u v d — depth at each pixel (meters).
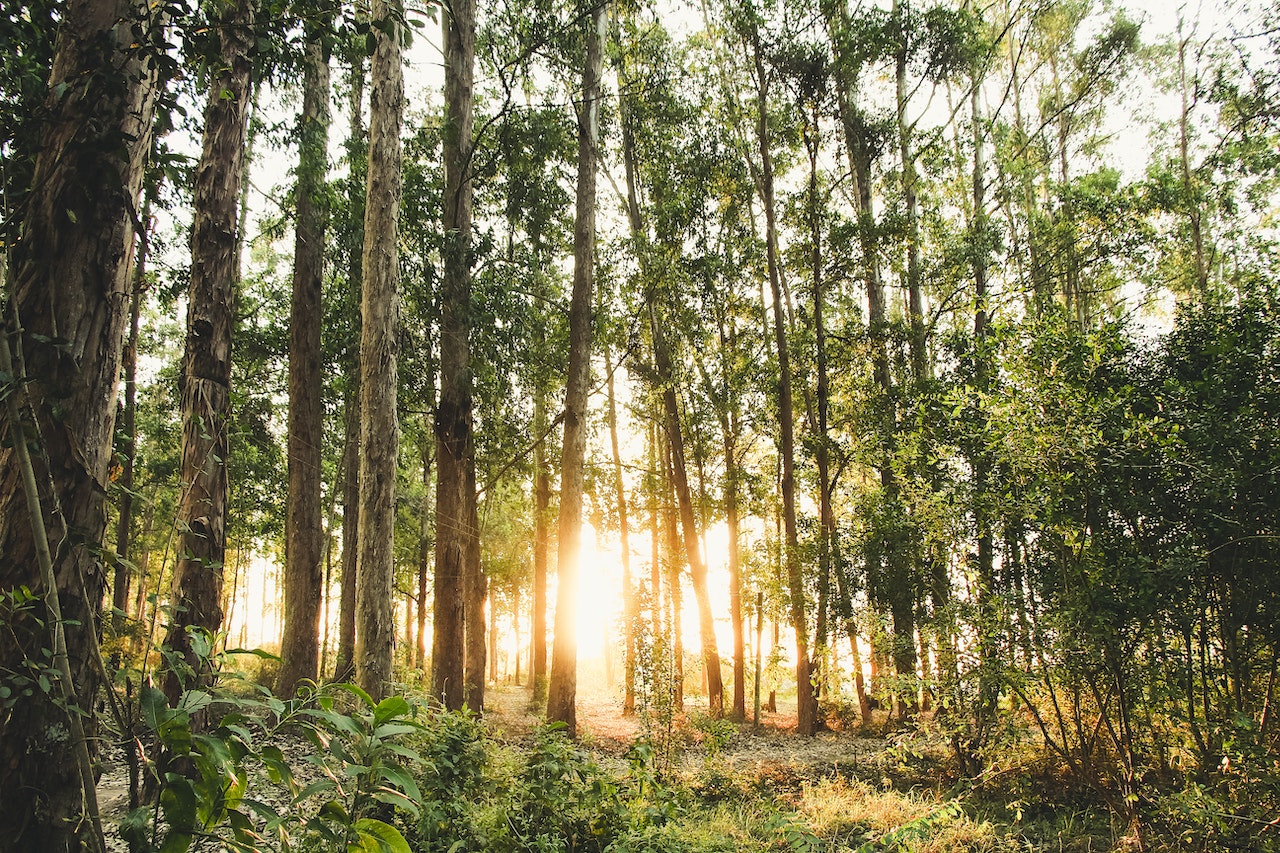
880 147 16.72
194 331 6.82
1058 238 16.62
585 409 14.26
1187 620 5.93
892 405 14.98
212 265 7.04
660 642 9.59
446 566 13.05
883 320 16.45
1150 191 16.34
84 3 2.47
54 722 2.05
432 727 5.00
